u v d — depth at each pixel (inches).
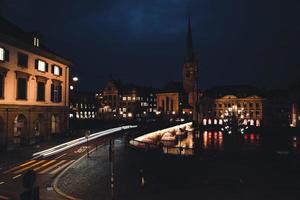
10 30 1551.4
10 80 1446.9
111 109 5128.0
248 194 723.4
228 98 5027.1
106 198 709.9
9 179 900.0
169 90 5561.0
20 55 1529.3
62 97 1996.8
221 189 766.5
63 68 2014.0
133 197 714.2
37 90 1694.1
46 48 1891.0
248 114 4906.5
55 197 721.0
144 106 5393.7
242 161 981.8
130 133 1899.6
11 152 1346.0
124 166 1067.9
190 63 5002.5
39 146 1545.3
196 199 692.1
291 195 713.0
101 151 1438.2
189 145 3107.8
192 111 4864.7
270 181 823.7
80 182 863.7
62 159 1234.0
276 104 4891.7
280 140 3720.5
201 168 953.5
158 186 812.6
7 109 1407.5
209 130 4685.0
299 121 4399.6
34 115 1644.9
